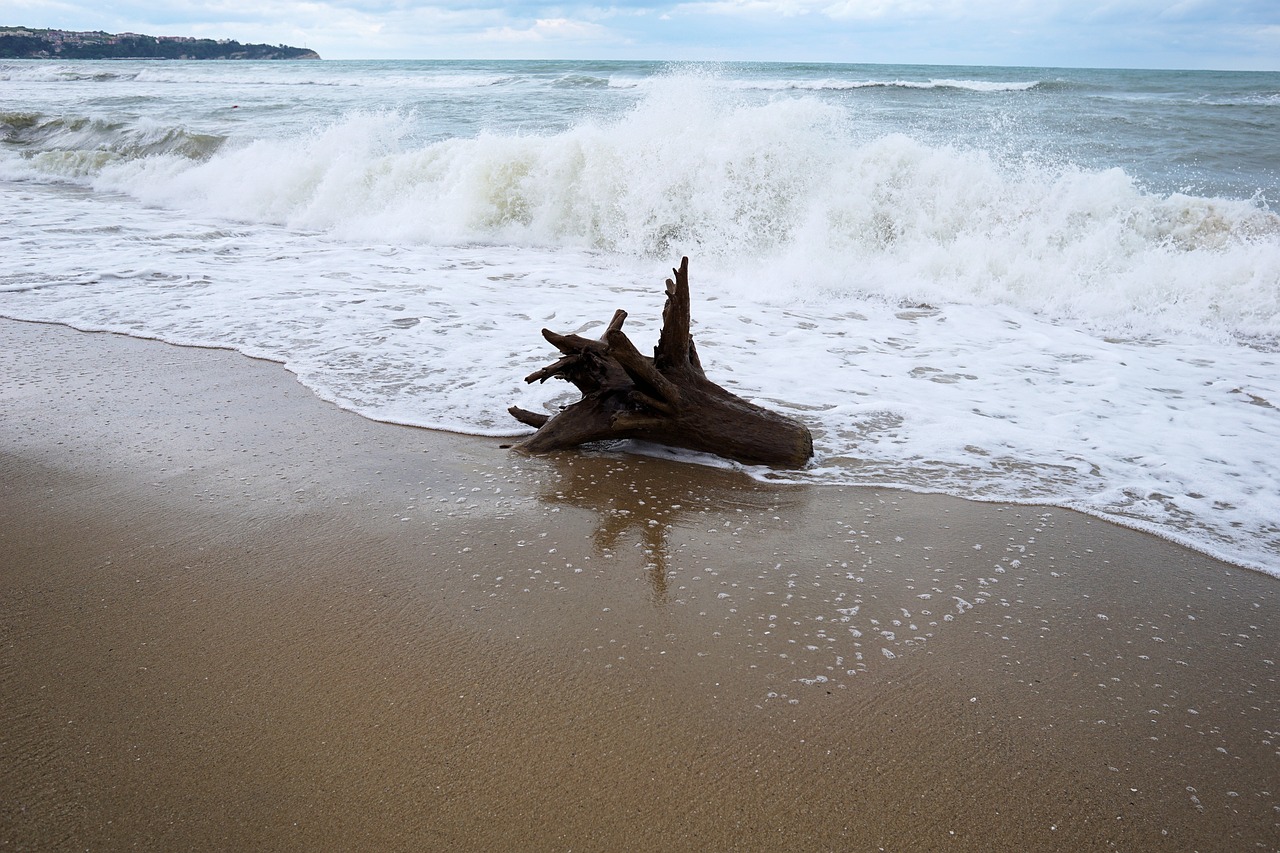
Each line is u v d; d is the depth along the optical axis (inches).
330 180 419.8
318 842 65.4
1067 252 290.5
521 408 170.4
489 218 383.2
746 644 93.9
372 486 134.1
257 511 124.4
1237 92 1099.9
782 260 316.2
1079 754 77.9
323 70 2281.0
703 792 71.7
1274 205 380.2
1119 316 260.1
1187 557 118.2
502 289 277.9
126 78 1760.6
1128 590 108.8
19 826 66.3
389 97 1003.9
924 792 72.6
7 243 326.6
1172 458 153.2
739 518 126.6
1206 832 69.3
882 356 215.0
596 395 150.6
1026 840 67.8
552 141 376.8
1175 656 94.3
